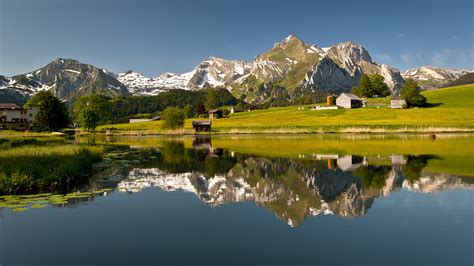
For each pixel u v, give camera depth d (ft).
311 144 203.21
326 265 38.24
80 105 566.36
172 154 158.51
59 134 335.47
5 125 458.91
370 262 38.83
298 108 643.45
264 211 59.31
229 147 194.49
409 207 60.34
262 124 436.35
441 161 117.29
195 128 411.75
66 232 49.52
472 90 539.70
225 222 53.42
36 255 41.81
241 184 83.92
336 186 79.77
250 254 41.24
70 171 90.12
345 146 183.11
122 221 54.19
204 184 84.28
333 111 511.40
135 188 79.41
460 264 38.17
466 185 77.66
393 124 342.64
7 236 48.08
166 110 431.84
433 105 483.51
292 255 40.86
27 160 97.09
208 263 38.93
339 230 49.19
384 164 112.78
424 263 38.50
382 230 48.91
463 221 52.16
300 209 60.44
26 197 68.44
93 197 70.54
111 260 40.09
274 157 139.03
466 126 306.35
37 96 504.02
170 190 77.10
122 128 494.18
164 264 38.81
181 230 49.93
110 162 128.47
